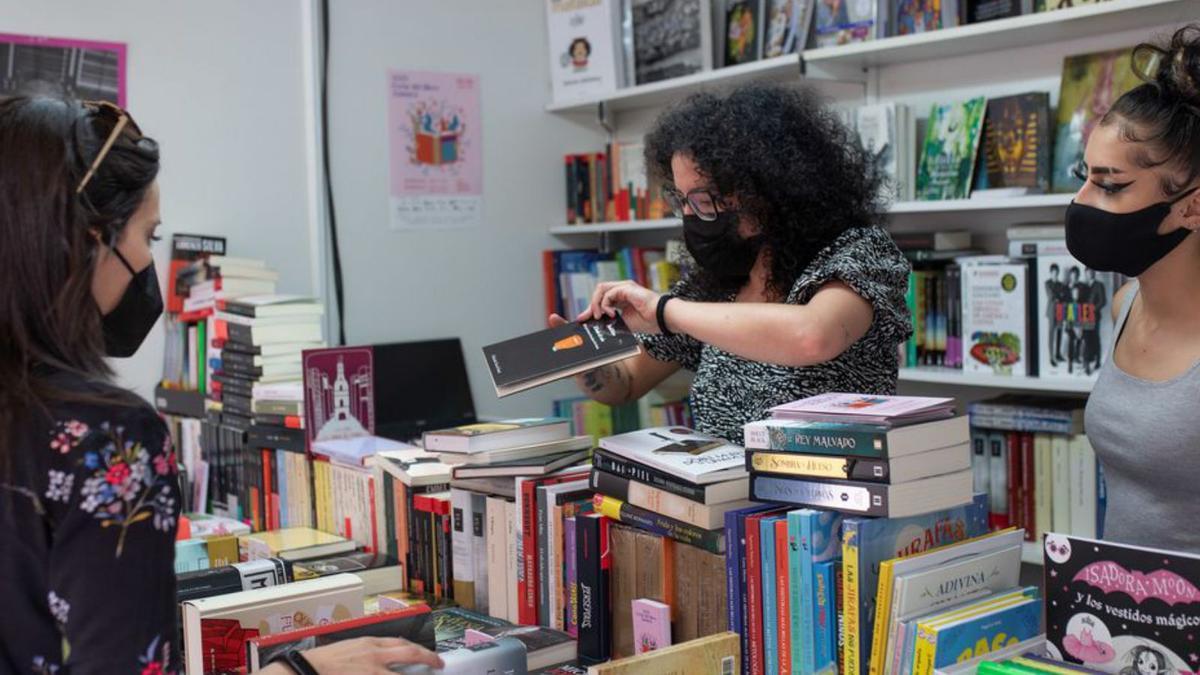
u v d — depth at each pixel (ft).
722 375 6.50
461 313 12.89
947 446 4.90
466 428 6.72
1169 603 4.03
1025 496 9.53
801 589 4.77
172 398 10.43
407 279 12.47
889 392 6.32
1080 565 4.27
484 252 13.06
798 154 6.06
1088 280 9.08
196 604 5.30
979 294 9.76
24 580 3.37
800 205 6.11
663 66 12.39
